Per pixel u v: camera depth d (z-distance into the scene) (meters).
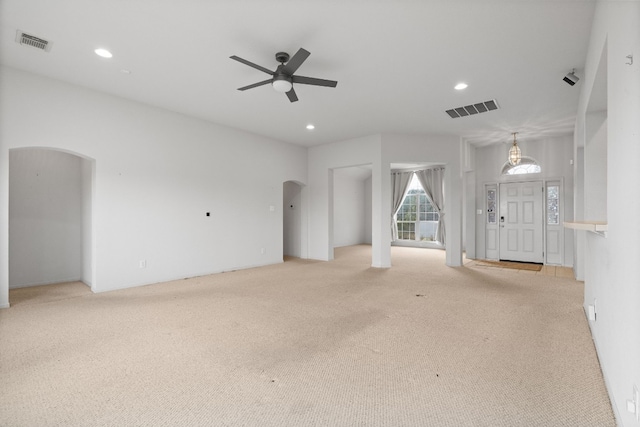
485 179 7.56
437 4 2.52
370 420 1.75
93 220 4.39
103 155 4.43
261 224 6.67
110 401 1.92
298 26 2.85
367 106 4.85
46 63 3.59
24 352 2.56
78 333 2.96
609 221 1.94
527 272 5.94
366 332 3.00
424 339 2.83
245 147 6.33
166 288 4.68
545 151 6.79
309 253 7.79
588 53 3.09
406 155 6.43
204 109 5.06
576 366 2.33
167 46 3.21
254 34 2.98
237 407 1.86
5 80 3.66
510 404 1.89
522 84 4.02
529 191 7.04
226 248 6.01
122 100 4.60
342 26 2.84
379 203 6.47
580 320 3.29
